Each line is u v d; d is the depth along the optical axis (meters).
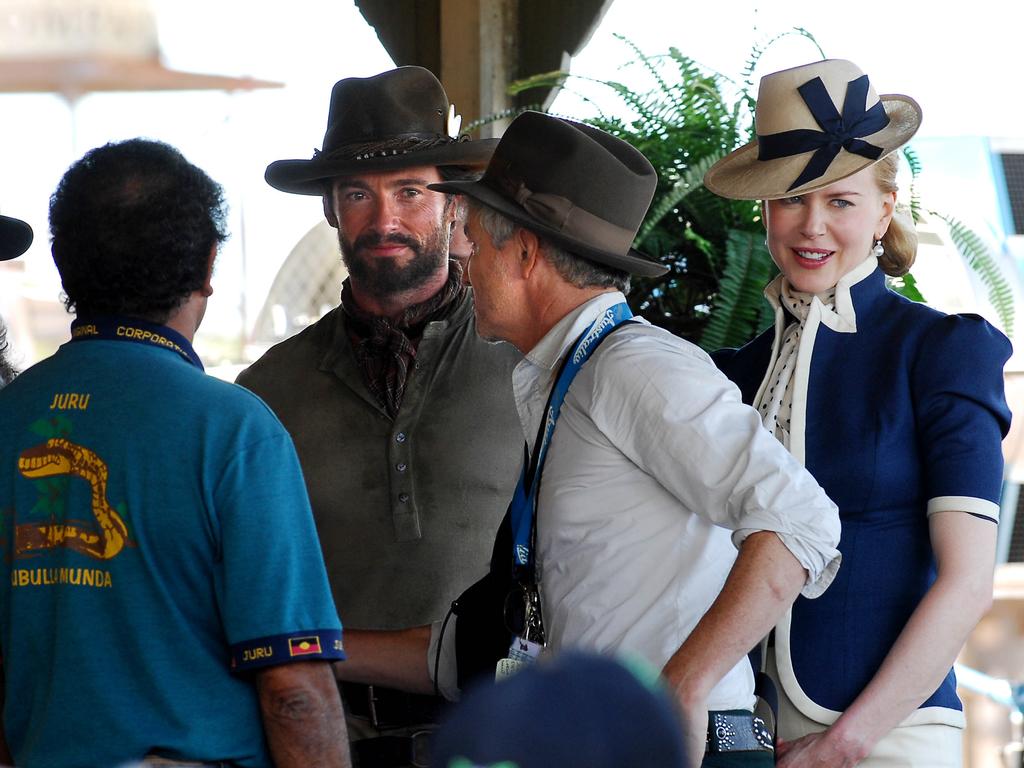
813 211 8.16
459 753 2.23
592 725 2.22
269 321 22.41
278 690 6.07
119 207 6.36
